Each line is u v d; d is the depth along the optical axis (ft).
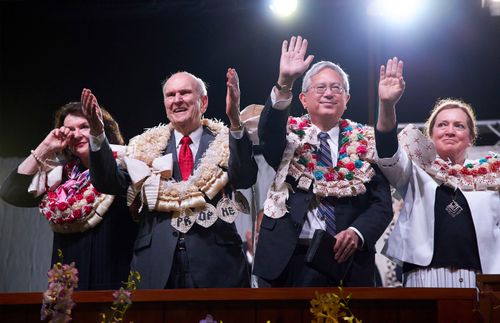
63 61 23.61
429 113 23.02
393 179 13.79
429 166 14.46
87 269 13.98
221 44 23.44
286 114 13.19
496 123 21.62
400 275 19.71
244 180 13.21
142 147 13.91
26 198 14.61
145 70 23.59
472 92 22.97
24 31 23.52
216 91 23.35
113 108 23.54
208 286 12.93
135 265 13.20
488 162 14.64
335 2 22.94
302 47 13.21
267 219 13.35
